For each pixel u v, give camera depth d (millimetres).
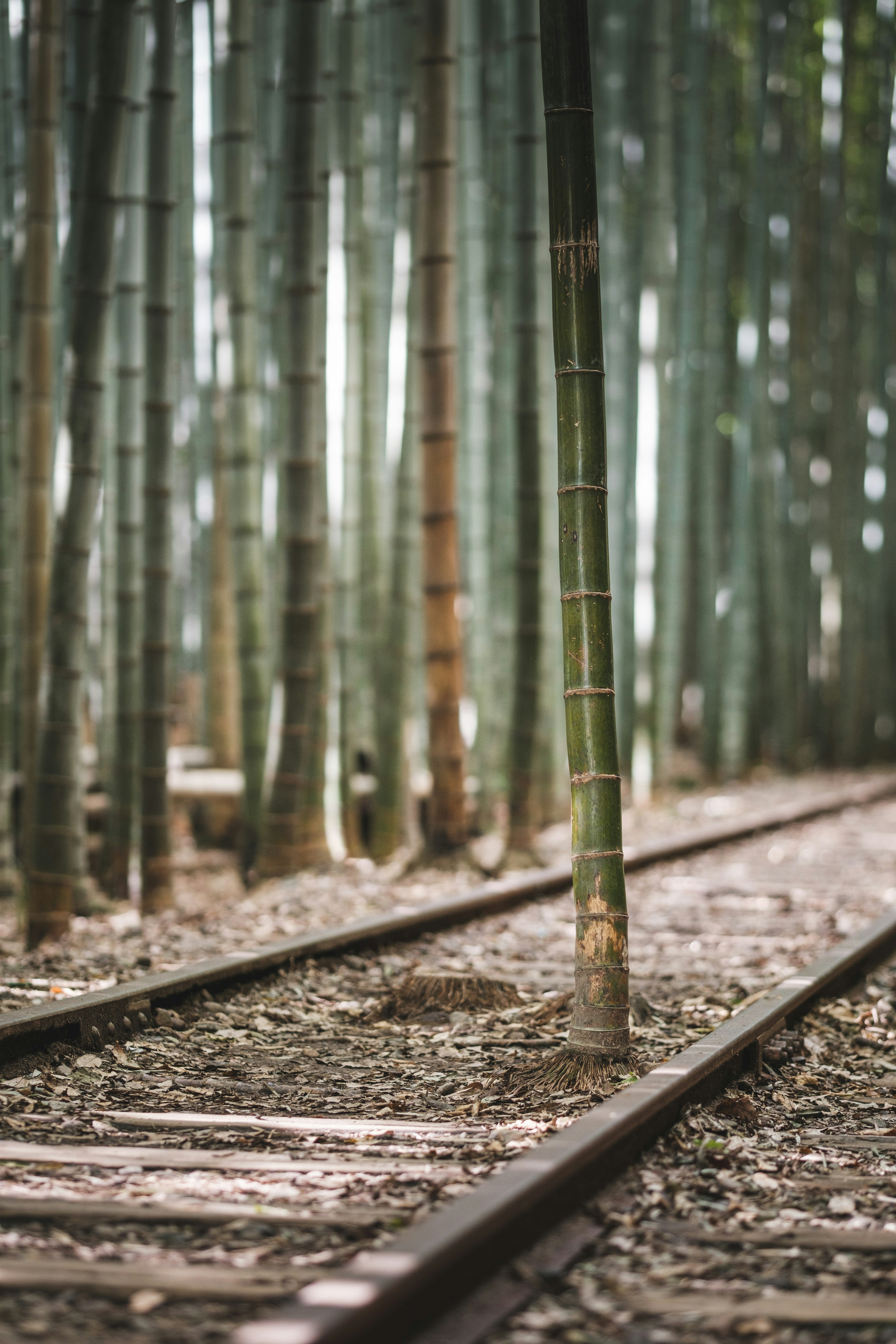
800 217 15461
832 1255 2764
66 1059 4094
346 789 9320
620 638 13477
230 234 8258
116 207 6352
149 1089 3922
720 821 11633
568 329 3994
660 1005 5125
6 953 6094
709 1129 3549
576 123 3992
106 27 6242
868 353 16109
